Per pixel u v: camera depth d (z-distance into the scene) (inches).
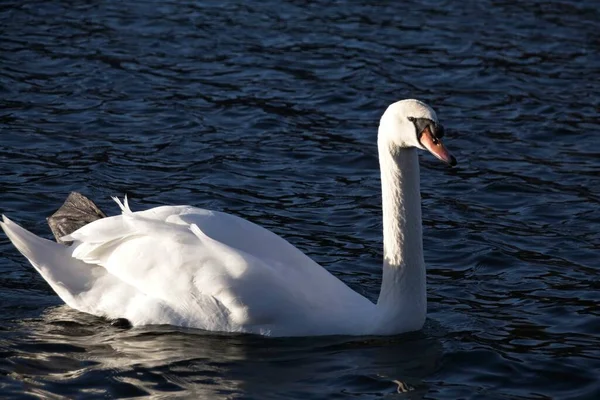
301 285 467.8
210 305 461.4
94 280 479.5
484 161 727.7
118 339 458.6
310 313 465.1
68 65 868.0
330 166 708.7
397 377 432.1
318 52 935.7
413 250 468.1
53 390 412.2
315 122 786.8
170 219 472.7
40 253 480.1
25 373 425.1
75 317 481.1
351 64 911.0
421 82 880.3
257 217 619.5
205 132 753.6
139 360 438.9
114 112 779.4
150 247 468.4
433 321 490.3
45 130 738.2
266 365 439.5
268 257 470.9
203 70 879.1
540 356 452.8
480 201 658.8
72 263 482.3
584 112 824.9
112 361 437.4
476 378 433.7
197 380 423.5
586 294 523.8
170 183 665.0
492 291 530.3
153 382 420.8
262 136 754.8
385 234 471.2
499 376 435.2
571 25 1040.8
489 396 417.1
